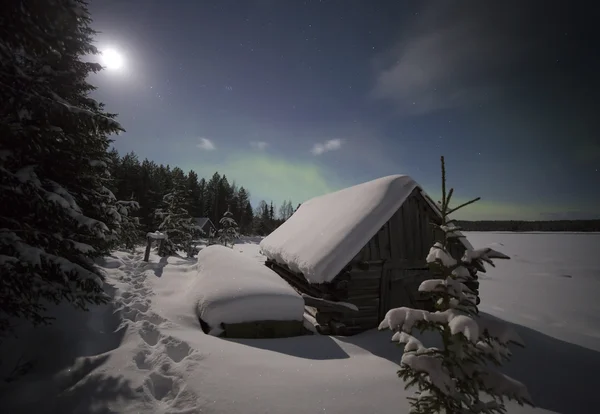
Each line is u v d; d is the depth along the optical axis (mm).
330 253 6570
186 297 6781
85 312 5188
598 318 11570
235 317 5371
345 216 7574
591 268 27969
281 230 12320
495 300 14914
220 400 3049
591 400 4148
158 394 3275
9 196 3699
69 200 4180
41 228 4293
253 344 4859
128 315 5414
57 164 5359
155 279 8602
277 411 2951
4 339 4023
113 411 2910
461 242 7512
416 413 2471
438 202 2941
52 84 5258
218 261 7883
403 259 7371
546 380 4707
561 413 3729
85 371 3598
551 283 20469
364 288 6977
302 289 8508
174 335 4609
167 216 19047
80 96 5902
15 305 3676
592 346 7172
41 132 3955
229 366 3711
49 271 4246
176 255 16406
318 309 7172
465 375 2396
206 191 73312
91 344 4336
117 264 9617
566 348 6578
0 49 3357
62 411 2918
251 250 32219
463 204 2719
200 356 3900
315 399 3199
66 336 4316
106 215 6848
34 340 4133
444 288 2598
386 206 7129
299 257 7520
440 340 5781
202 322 5602
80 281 4102
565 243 55594
